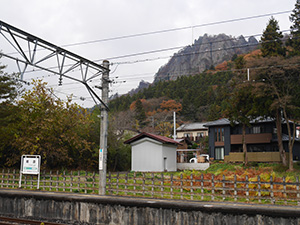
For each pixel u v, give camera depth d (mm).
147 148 27844
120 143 33250
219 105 58344
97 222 11031
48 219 11812
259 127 30078
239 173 16281
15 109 21531
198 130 52281
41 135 20672
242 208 9234
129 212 10656
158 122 55594
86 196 12391
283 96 22594
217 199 12258
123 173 24938
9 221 11438
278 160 26422
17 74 22625
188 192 12797
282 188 12531
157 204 10250
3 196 12938
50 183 15594
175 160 30047
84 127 26469
